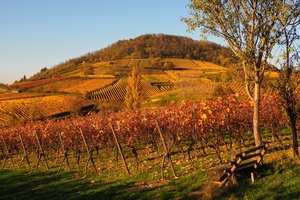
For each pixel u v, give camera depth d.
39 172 23.02
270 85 14.14
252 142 23.28
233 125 20.64
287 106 13.91
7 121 74.19
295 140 13.82
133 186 15.01
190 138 20.52
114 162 22.92
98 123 26.64
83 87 131.00
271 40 12.44
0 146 33.84
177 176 15.36
